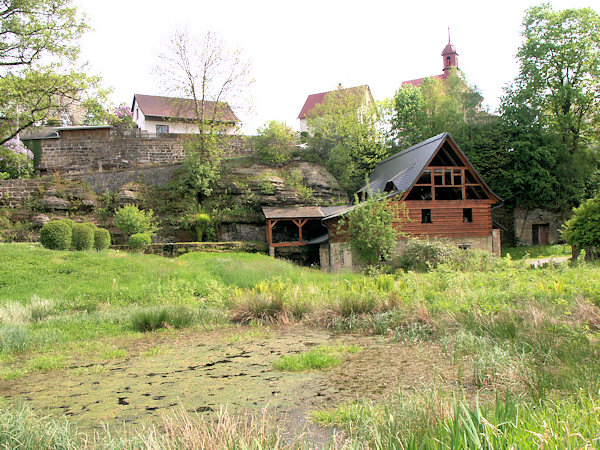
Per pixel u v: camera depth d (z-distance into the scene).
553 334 6.88
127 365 7.89
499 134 37.97
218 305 14.16
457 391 5.44
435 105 42.88
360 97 45.81
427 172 28.41
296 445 3.92
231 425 3.95
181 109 38.56
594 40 37.03
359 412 4.79
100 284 17.05
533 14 38.56
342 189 38.88
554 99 37.44
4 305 13.66
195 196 34.62
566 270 15.61
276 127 39.34
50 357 8.47
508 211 38.78
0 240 27.89
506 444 2.93
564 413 3.51
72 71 23.88
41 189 31.61
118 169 35.28
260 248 32.00
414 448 3.18
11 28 22.91
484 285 12.54
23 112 24.28
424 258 23.95
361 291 12.93
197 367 7.59
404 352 7.84
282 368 7.21
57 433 4.33
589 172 37.06
